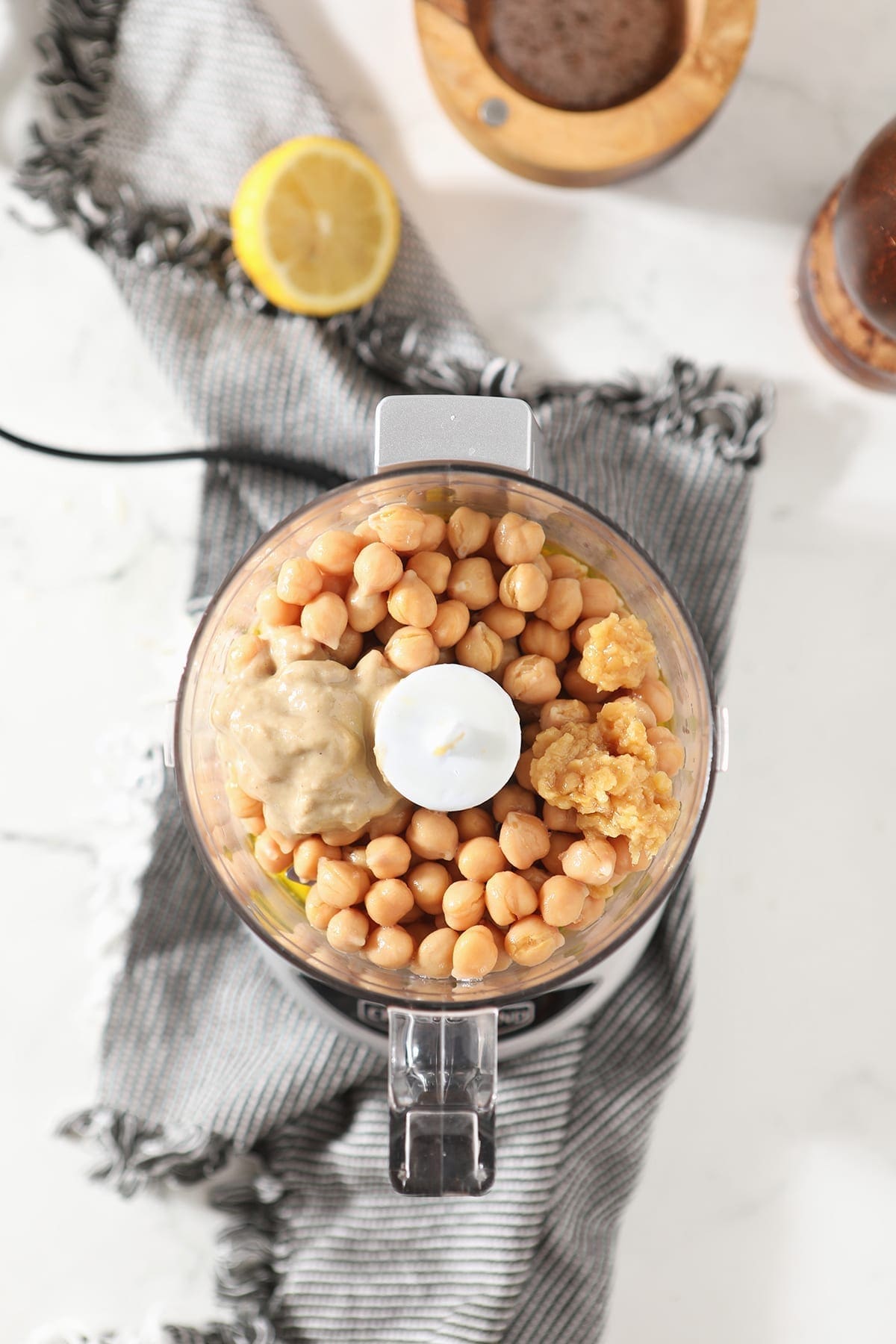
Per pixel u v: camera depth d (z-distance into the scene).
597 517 0.46
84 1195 0.57
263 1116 0.54
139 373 0.58
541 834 0.44
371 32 0.58
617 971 0.52
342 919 0.44
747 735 0.58
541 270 0.58
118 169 0.57
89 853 0.57
